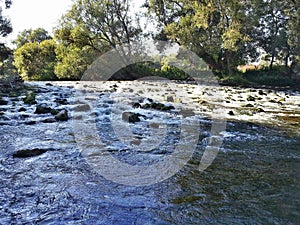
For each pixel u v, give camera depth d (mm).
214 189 3123
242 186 3213
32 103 9203
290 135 5750
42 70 34281
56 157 4074
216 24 26234
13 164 3770
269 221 2508
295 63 26266
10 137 5105
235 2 23047
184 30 24516
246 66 31219
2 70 36156
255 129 6270
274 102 11719
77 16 28500
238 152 4473
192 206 2738
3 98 10094
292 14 24250
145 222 2443
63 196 2881
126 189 3076
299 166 3889
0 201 2752
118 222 2432
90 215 2531
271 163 3996
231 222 2479
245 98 12656
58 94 12375
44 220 2439
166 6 28312
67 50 29344
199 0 25172
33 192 2961
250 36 29047
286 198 2939
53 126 6055
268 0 24719
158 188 3121
